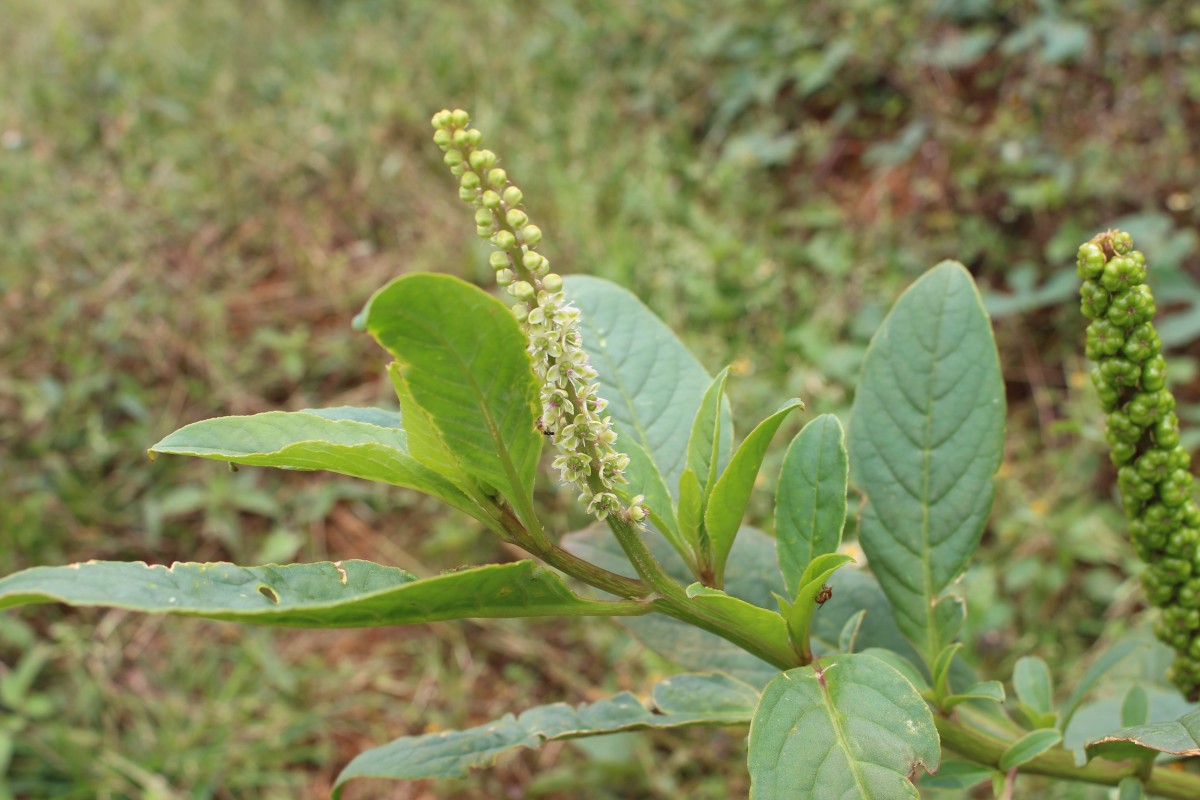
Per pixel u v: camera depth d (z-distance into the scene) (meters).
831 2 5.62
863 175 5.26
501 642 3.97
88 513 4.23
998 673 3.47
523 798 3.59
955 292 1.54
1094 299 1.25
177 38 6.51
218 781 3.56
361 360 4.80
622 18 6.06
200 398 4.64
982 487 1.49
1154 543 1.40
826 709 1.13
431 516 4.38
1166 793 1.43
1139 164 4.46
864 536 1.53
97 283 4.86
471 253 4.90
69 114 5.90
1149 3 4.88
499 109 5.65
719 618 1.22
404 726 3.81
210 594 1.03
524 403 1.05
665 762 3.55
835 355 4.30
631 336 1.63
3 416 4.47
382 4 6.77
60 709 3.74
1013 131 4.80
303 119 5.68
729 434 1.48
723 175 5.04
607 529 1.73
